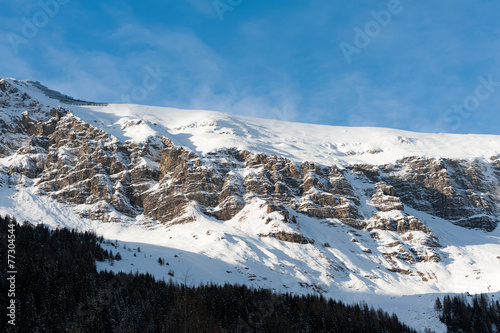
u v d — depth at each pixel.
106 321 123.81
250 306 148.25
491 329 150.00
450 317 160.12
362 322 149.88
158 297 137.50
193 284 160.38
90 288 136.12
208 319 132.12
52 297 128.62
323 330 142.62
